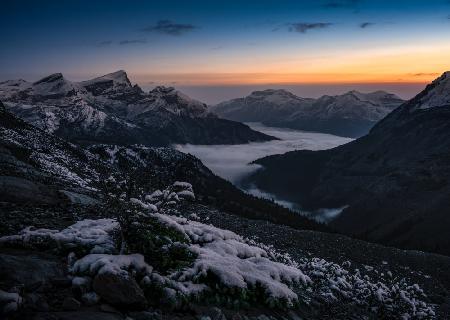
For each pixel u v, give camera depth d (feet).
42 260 32.27
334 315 46.55
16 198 58.39
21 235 37.01
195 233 47.47
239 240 51.44
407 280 134.82
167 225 41.27
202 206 163.22
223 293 36.58
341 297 59.31
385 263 147.95
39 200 60.39
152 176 39.37
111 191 37.09
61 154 208.33
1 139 151.23
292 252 118.62
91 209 60.64
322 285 60.34
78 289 29.91
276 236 135.54
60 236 37.19
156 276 33.50
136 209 37.58
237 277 37.78
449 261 170.50
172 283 33.86
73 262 33.88
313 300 48.24
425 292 121.49
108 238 38.14
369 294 64.13
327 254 130.72
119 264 32.35
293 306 40.93
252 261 45.32
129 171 37.91
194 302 34.12
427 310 77.30
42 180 91.20
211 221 128.67
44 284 29.66
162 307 31.89
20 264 30.14
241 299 36.88
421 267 159.63
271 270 43.09
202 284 36.04
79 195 70.54
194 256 40.11
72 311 27.63
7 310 25.14
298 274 45.39
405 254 172.35
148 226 39.01
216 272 37.42
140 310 30.19
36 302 27.35
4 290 27.17
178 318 31.27
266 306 38.91
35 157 147.43
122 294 29.58
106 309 28.78
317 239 151.94
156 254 37.24
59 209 57.72
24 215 50.52
